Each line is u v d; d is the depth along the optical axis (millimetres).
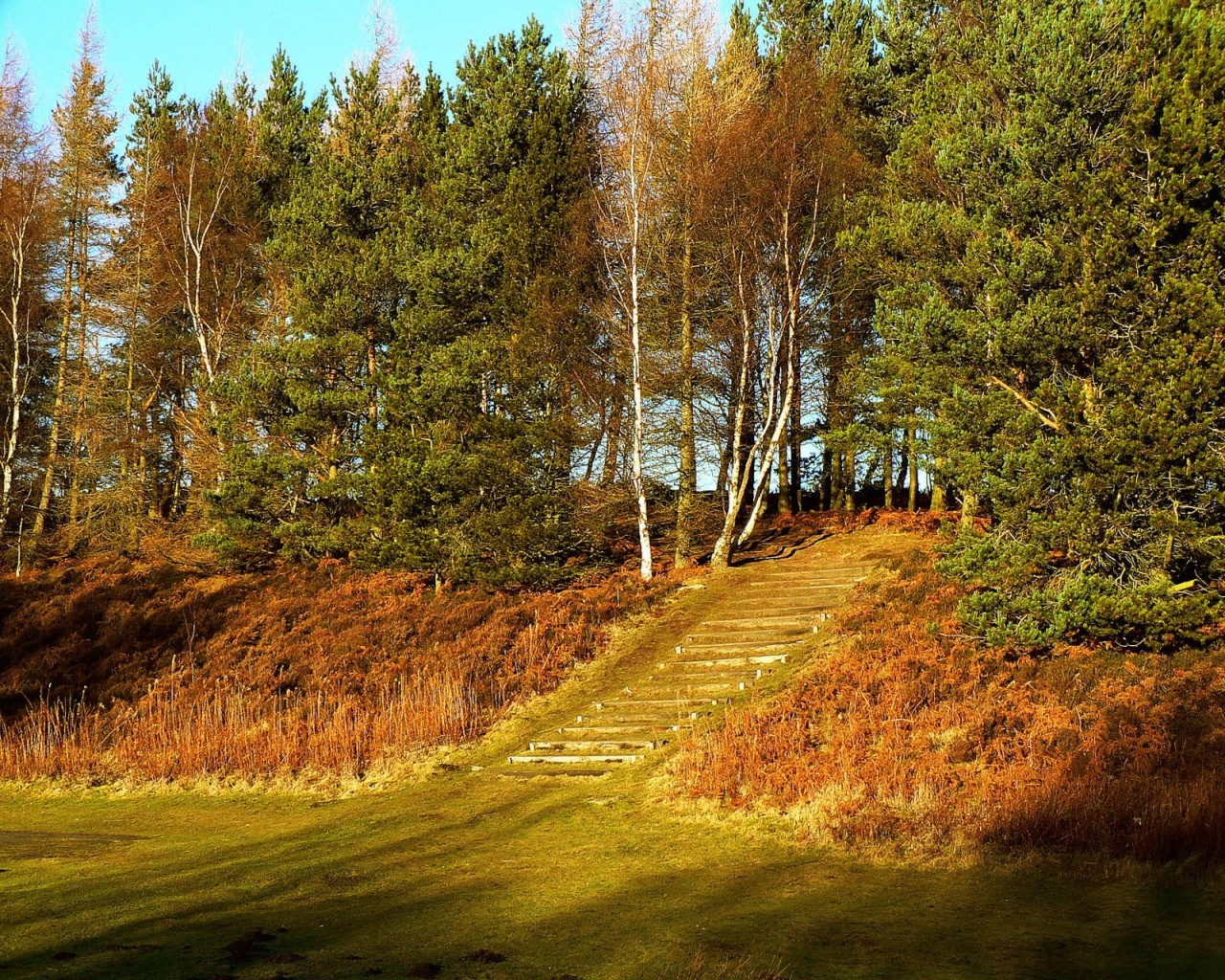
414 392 26750
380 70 42500
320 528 29719
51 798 17547
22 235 35500
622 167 28188
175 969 7488
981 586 19984
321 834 13445
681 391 29641
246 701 21078
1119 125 18531
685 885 9969
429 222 31125
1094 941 7777
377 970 7457
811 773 12992
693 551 29891
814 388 31734
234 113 42250
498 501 27203
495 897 9781
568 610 24453
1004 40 20531
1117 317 16766
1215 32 16109
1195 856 9391
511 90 33719
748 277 27938
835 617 21094
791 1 38531
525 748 17172
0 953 8148
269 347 30219
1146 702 13734
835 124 30250
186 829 14562
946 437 18500
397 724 18344
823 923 8539
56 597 30047
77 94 38469
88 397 36719
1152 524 15516
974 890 9359
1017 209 19109
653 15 29453
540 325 28562
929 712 14430
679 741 15867
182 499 40781
